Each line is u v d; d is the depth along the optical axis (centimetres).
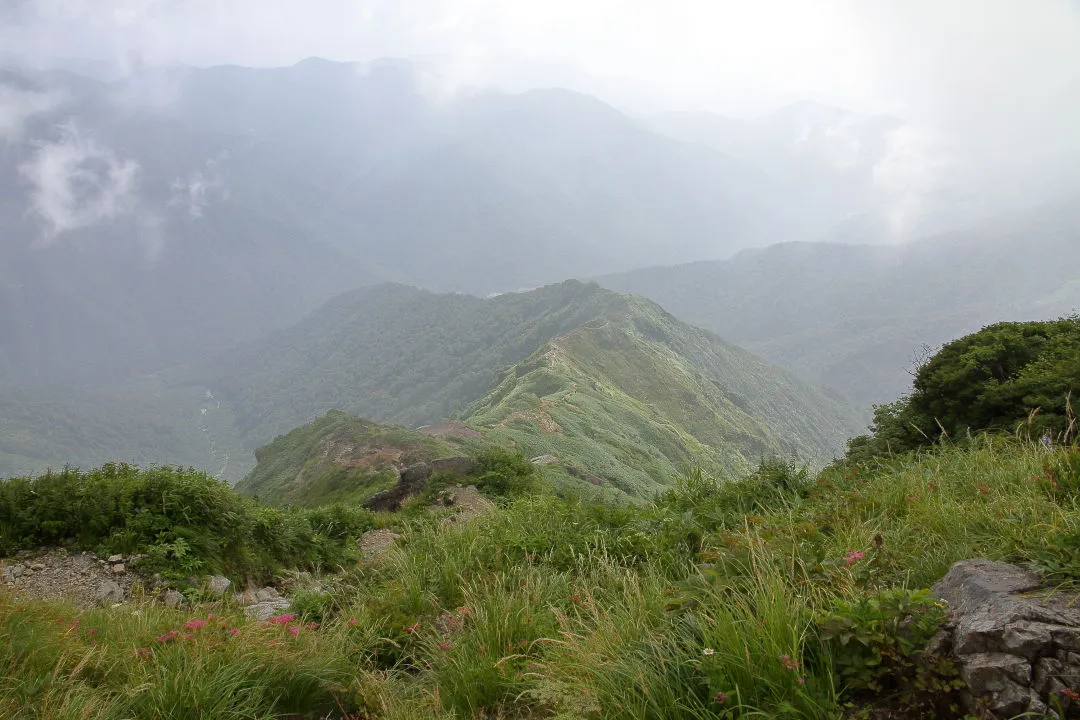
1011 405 998
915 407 1214
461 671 400
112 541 841
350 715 397
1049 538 343
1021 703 242
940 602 295
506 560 601
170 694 365
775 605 317
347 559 1093
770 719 266
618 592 482
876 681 279
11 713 352
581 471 3875
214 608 715
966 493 529
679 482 852
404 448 4366
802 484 783
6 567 788
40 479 923
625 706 303
